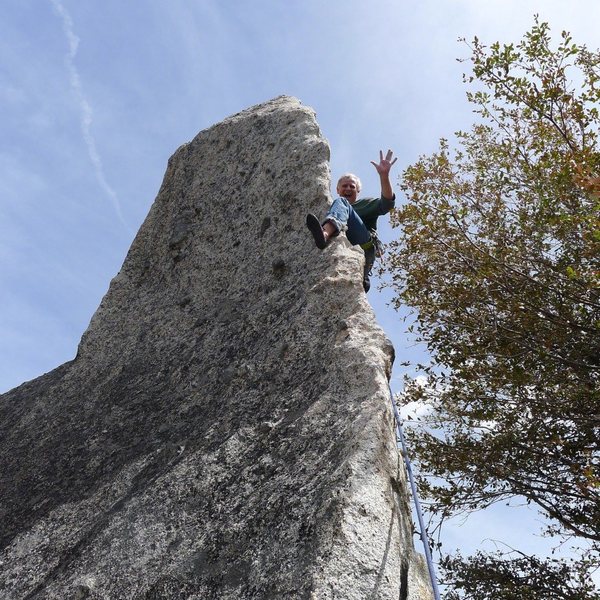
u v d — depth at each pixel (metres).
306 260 6.16
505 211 10.59
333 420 4.81
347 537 4.06
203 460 5.15
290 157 7.02
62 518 5.52
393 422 4.82
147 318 7.07
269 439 5.01
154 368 6.48
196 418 5.65
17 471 6.30
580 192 9.91
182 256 7.32
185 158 8.13
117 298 7.49
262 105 8.18
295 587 3.96
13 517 5.81
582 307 10.02
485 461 10.23
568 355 9.95
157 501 5.07
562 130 10.34
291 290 6.04
